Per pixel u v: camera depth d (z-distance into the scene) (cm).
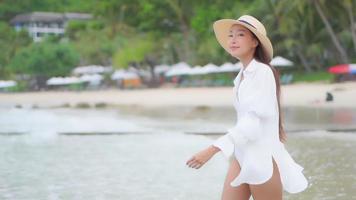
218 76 6206
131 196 720
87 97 5147
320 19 5241
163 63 7362
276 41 5447
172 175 872
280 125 420
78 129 1831
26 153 1202
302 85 4303
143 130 1708
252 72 399
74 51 8719
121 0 7719
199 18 6297
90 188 781
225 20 419
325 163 944
